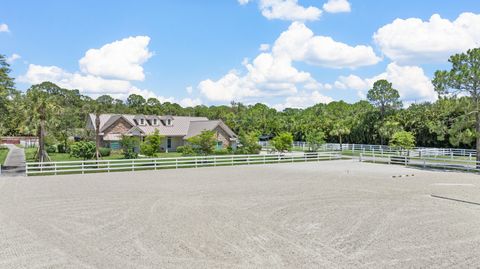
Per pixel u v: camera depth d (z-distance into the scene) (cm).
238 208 1505
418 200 1694
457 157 3866
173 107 9544
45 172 2638
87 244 1039
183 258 932
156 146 3672
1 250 990
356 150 5241
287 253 972
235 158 3431
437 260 928
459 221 1320
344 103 10056
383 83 5588
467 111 2881
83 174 2619
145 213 1409
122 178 2406
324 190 1948
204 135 3688
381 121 5431
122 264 891
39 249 998
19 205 1540
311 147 4950
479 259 938
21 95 3058
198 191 1898
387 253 977
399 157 3475
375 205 1578
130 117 4862
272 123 6906
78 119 5119
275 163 3550
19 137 7331
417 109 5303
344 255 961
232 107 10469
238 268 868
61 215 1372
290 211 1455
